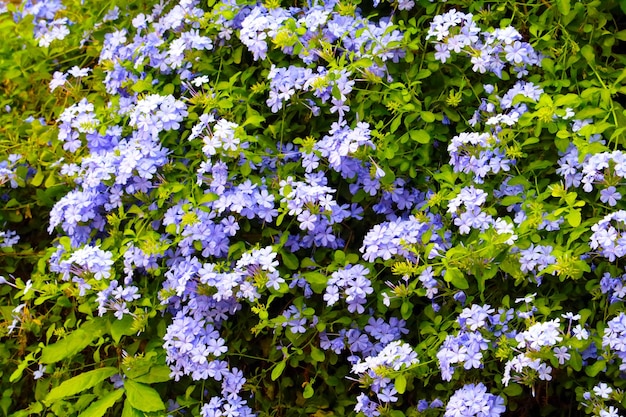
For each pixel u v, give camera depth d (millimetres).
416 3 3311
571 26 3119
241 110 3184
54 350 3053
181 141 3203
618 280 2600
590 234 2682
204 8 3627
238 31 3332
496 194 2904
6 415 3395
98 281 3016
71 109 3473
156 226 3148
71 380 2953
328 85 2969
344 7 3160
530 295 2615
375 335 2859
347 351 3035
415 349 2723
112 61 3574
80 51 4109
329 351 2977
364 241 2787
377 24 3369
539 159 2953
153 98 3135
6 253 3631
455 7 3271
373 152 2918
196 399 3043
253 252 2805
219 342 2855
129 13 3875
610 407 2479
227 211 3076
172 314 3084
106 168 3117
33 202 3818
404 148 3051
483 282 2664
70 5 4191
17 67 4016
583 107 2936
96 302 3107
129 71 3480
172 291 2945
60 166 3613
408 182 3113
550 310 2619
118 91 3584
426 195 3014
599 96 2943
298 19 3318
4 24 4184
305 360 2949
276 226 3084
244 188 2947
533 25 3107
